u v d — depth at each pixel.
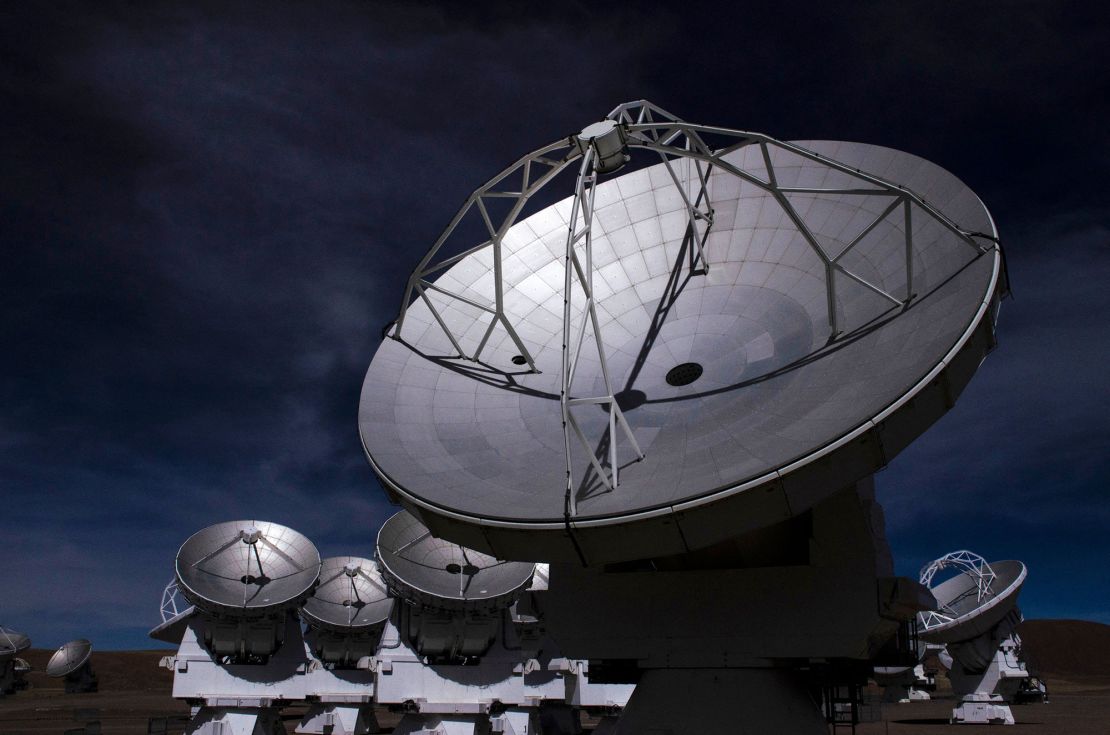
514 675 47.53
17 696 111.69
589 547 20.44
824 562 23.50
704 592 24.19
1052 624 194.75
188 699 52.81
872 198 26.50
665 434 23.72
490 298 30.75
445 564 49.75
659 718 23.75
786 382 23.27
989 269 20.59
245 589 54.09
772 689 23.62
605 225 31.38
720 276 28.55
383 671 47.44
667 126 23.86
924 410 19.64
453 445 25.64
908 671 80.06
